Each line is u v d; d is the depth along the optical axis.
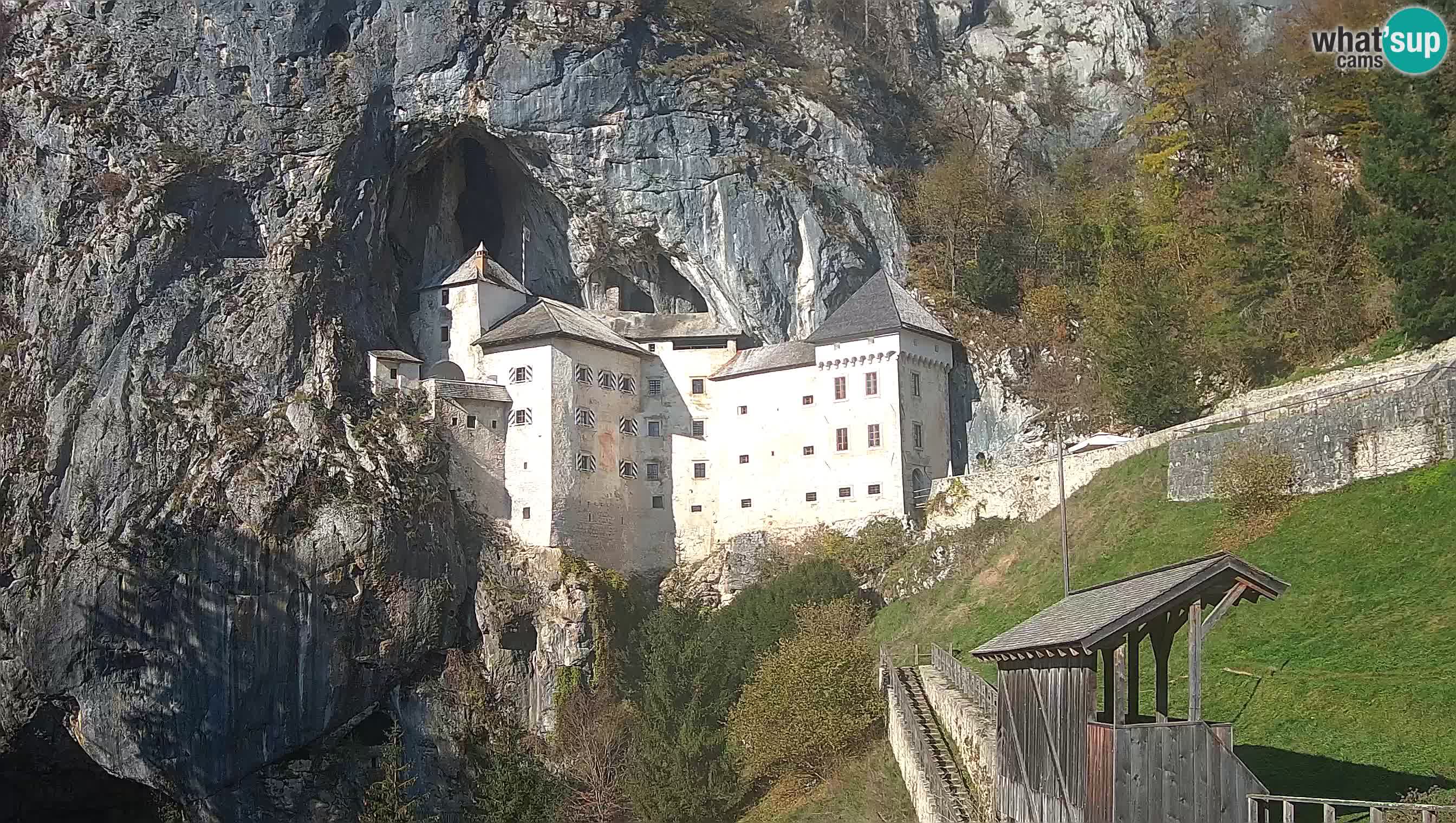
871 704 60.94
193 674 85.50
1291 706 39.88
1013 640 35.91
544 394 91.94
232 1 97.44
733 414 94.44
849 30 122.75
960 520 79.62
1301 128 89.50
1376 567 47.41
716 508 93.81
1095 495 68.88
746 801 62.19
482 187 107.25
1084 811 31.22
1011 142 119.06
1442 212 66.06
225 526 86.69
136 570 86.56
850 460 88.44
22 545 89.19
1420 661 40.06
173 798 87.25
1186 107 100.19
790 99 103.81
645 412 97.00
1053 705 33.94
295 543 86.31
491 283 98.19
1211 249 86.75
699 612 87.69
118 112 97.00
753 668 73.31
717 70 102.19
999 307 95.69
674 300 103.94
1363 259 75.94
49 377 92.56
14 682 87.19
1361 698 38.78
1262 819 29.31
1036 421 89.06
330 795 85.06
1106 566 61.31
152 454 89.75
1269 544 53.31
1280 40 101.69
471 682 86.38
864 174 103.25
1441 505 48.94
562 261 103.94
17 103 98.75
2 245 97.88
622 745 78.88
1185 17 133.88
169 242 93.75
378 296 98.00
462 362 96.69
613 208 100.12
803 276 98.31
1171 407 76.38
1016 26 138.12
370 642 85.81
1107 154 113.88
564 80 98.12
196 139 96.38
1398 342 69.81
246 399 91.62
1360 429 54.03
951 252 98.81
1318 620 45.53
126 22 99.00
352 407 92.25
